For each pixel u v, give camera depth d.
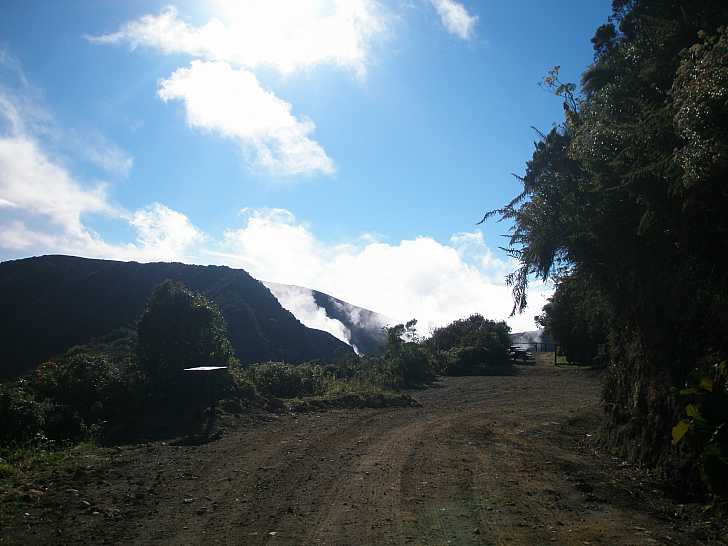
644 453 8.95
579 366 32.81
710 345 7.73
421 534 5.98
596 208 9.12
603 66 9.39
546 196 10.47
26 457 9.47
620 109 8.50
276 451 10.23
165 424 12.59
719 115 5.93
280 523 6.39
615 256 9.59
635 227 8.79
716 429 6.59
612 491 7.69
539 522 6.38
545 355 46.34
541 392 21.73
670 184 6.82
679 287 8.23
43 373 13.97
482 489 7.78
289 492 7.64
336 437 11.76
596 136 8.35
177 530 6.15
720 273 7.45
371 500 7.27
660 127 7.07
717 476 6.67
